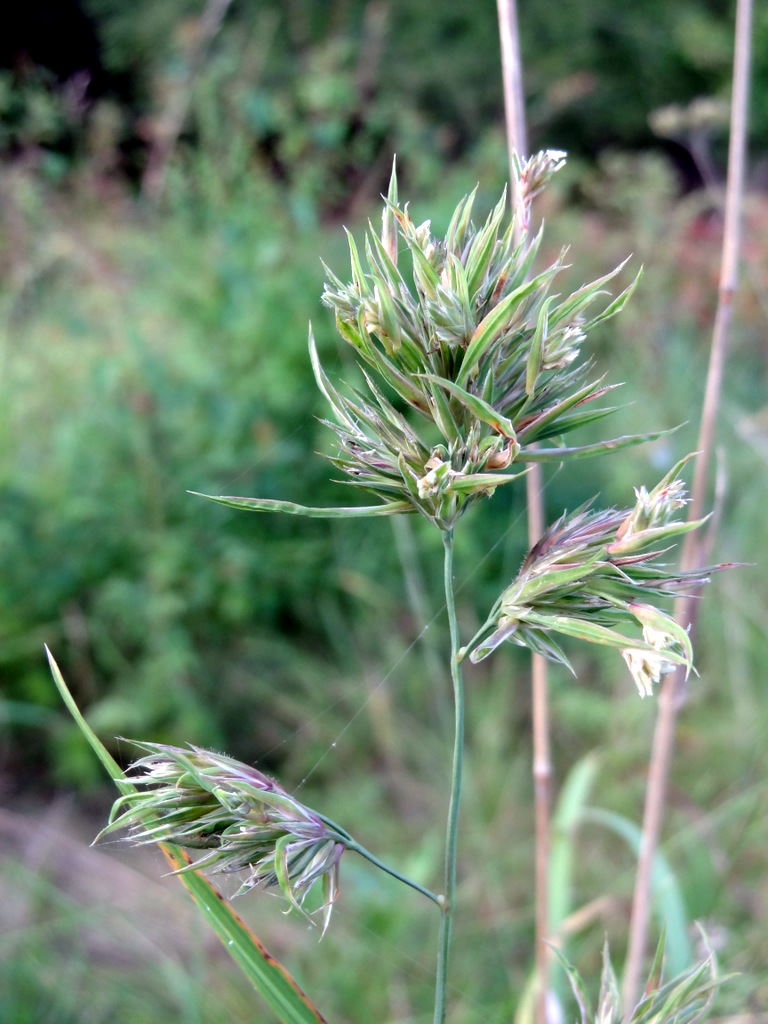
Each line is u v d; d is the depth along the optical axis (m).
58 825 3.26
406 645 3.81
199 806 0.93
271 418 3.90
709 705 3.56
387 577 3.89
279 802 0.93
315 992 2.51
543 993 1.73
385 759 3.59
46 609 3.60
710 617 3.68
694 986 1.11
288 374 3.89
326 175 5.36
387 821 3.29
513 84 1.58
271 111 5.32
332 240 4.56
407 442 0.92
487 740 3.51
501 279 0.91
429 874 2.96
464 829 3.22
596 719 3.49
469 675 3.80
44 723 3.59
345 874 2.85
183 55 5.73
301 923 2.75
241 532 3.81
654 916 2.58
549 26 12.00
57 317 4.52
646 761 3.32
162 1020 2.40
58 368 4.22
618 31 12.06
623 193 6.06
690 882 2.62
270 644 3.75
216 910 1.12
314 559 3.79
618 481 4.11
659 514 0.87
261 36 7.70
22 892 2.81
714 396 1.81
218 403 3.85
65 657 3.59
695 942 2.17
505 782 3.38
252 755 3.60
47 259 4.77
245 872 1.16
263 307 4.06
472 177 5.29
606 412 0.94
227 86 5.71
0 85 5.61
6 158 5.64
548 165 0.91
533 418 0.93
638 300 5.39
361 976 2.56
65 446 3.75
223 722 3.65
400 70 10.66
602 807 3.19
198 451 3.85
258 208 4.80
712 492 4.08
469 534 3.88
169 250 4.86
